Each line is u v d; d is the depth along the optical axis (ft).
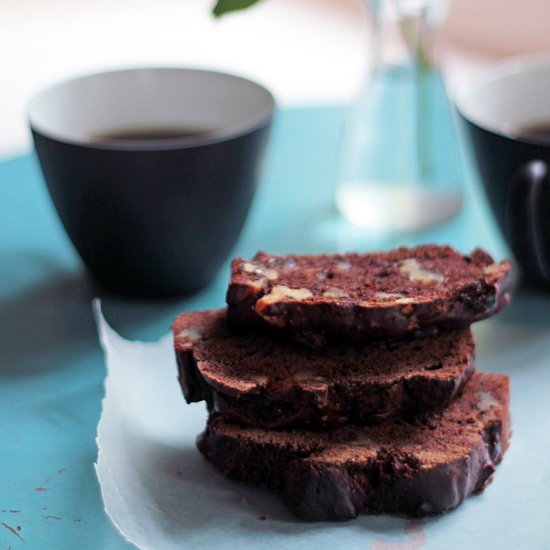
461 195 2.28
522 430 1.86
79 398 1.94
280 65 3.92
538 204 2.05
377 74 2.21
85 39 4.47
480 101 2.19
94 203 2.05
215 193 2.06
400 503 1.76
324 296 1.85
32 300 2.14
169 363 1.98
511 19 3.39
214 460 1.82
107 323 2.08
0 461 1.83
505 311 2.08
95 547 1.72
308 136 2.54
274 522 1.76
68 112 2.16
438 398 1.81
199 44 4.26
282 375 1.82
